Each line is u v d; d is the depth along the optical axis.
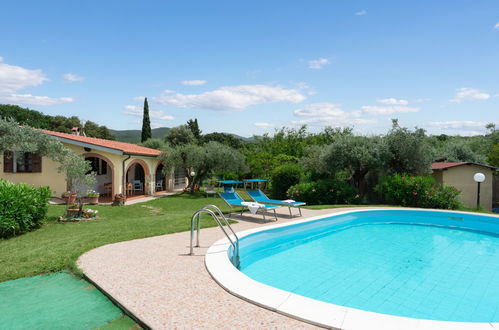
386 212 12.07
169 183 21.77
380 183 15.99
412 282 5.41
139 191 20.19
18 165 15.33
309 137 33.22
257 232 7.75
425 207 13.40
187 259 5.27
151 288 3.99
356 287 5.16
